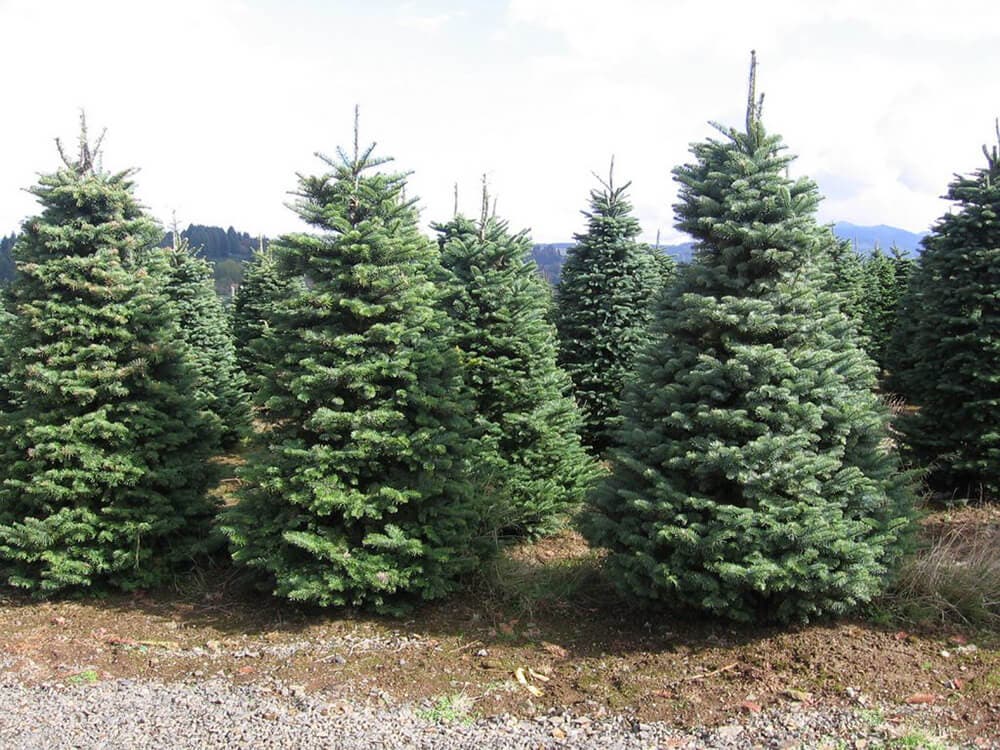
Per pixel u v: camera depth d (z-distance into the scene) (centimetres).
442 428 664
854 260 1908
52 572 684
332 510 638
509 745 456
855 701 487
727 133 603
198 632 644
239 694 530
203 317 1396
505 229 943
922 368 988
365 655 591
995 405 923
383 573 627
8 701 522
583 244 1271
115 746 457
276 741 461
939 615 605
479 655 589
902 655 544
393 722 487
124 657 597
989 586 625
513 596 691
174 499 750
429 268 851
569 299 1284
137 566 716
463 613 666
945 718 462
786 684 516
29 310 693
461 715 497
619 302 1228
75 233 708
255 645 616
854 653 547
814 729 458
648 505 568
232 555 651
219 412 1308
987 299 922
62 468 696
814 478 558
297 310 650
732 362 554
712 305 570
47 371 686
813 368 570
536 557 795
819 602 570
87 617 677
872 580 556
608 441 1199
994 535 797
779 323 567
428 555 647
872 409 605
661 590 594
